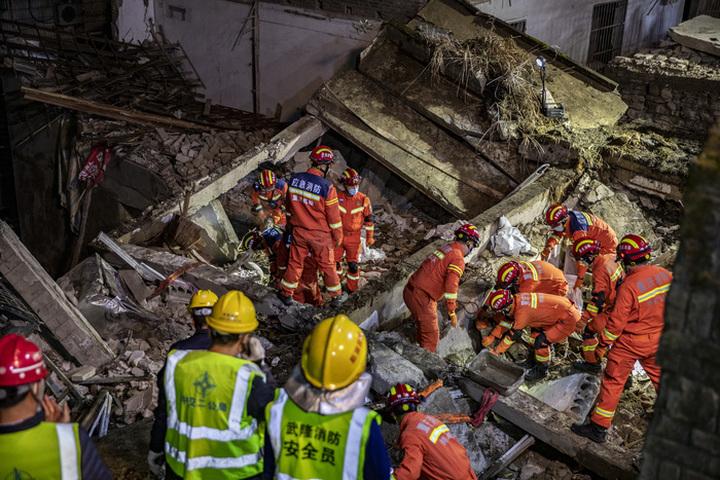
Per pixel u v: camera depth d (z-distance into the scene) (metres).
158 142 11.30
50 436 2.96
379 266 9.37
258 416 3.36
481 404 6.11
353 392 3.08
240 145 11.32
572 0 13.09
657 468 3.06
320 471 3.17
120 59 12.81
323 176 7.43
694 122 10.29
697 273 2.77
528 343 7.65
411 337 7.75
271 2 12.20
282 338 7.21
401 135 10.65
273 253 8.43
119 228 9.09
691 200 2.72
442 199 10.07
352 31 11.72
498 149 10.23
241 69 12.93
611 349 5.81
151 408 6.48
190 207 9.72
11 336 3.01
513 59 10.64
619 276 6.61
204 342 3.78
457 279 6.88
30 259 7.15
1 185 12.96
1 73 12.10
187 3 12.96
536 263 7.13
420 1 11.46
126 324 7.59
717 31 11.71
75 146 11.58
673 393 2.95
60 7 12.94
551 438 5.77
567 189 9.73
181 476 3.51
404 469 4.52
